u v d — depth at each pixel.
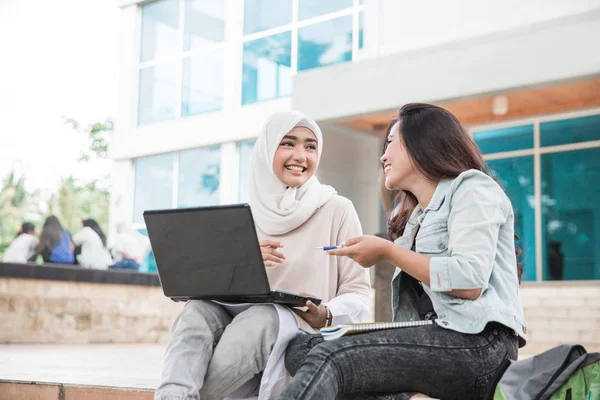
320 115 8.25
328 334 1.79
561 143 8.23
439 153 1.93
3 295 6.03
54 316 6.36
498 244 1.88
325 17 10.73
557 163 8.27
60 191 9.66
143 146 12.59
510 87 6.85
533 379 1.68
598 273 7.95
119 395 2.65
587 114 8.02
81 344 6.38
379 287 3.95
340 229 2.49
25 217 11.10
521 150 8.51
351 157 9.10
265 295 2.04
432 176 1.94
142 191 12.73
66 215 9.42
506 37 6.90
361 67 7.94
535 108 8.31
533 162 8.42
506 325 1.75
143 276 7.08
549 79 6.61
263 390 2.09
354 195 9.10
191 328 2.10
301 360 2.03
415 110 2.01
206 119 11.90
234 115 11.58
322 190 2.53
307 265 2.43
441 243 1.87
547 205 8.34
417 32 8.88
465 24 8.39
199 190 12.08
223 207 1.98
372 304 7.63
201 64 12.18
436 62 7.36
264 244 2.31
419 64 7.48
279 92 11.19
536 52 6.70
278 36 11.25
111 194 12.85
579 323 7.56
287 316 2.12
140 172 12.77
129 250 7.34
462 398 1.78
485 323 1.74
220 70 11.94
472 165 1.94
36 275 6.22
